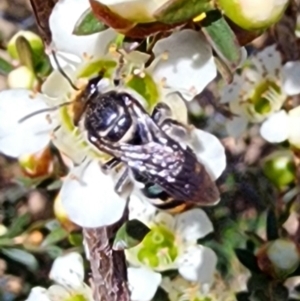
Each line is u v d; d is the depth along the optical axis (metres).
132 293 0.05
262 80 0.05
